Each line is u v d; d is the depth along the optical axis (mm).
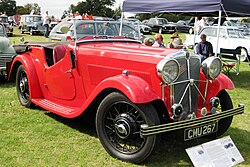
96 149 3580
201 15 10039
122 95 3156
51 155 3396
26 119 4500
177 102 3340
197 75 3500
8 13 69562
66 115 3912
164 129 2934
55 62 4449
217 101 3592
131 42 4395
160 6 8008
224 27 13438
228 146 3379
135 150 3215
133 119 3189
